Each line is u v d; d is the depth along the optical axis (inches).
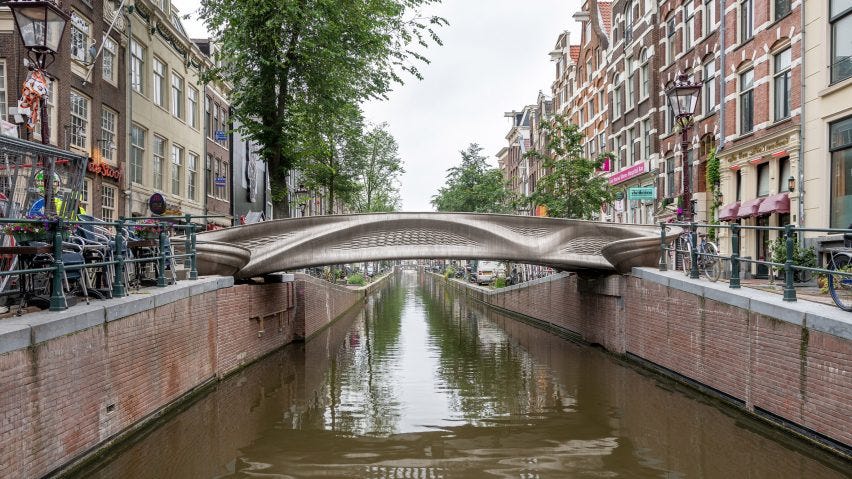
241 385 491.2
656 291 530.9
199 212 1163.9
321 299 941.8
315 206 2087.8
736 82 810.8
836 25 621.6
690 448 310.8
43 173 320.2
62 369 261.9
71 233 336.2
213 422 369.7
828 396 295.0
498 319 1175.0
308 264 586.6
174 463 290.0
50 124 655.1
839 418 287.0
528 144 2475.4
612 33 1330.0
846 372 281.7
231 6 733.3
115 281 346.3
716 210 866.1
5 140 279.3
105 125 793.6
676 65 1011.3
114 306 308.3
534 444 323.3
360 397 448.8
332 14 743.7
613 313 649.6
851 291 325.1
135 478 268.2
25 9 341.1
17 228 288.7
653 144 1093.1
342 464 291.1
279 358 652.1
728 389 401.7
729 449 307.7
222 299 498.9
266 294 645.3
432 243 599.8
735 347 390.3
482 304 1620.3
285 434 345.4
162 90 1000.9
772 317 344.8
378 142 1800.0
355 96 852.6
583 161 1026.7
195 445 320.8
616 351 638.5
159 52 969.5
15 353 229.6
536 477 270.8
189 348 423.2
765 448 308.7
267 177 1713.8
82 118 729.0
